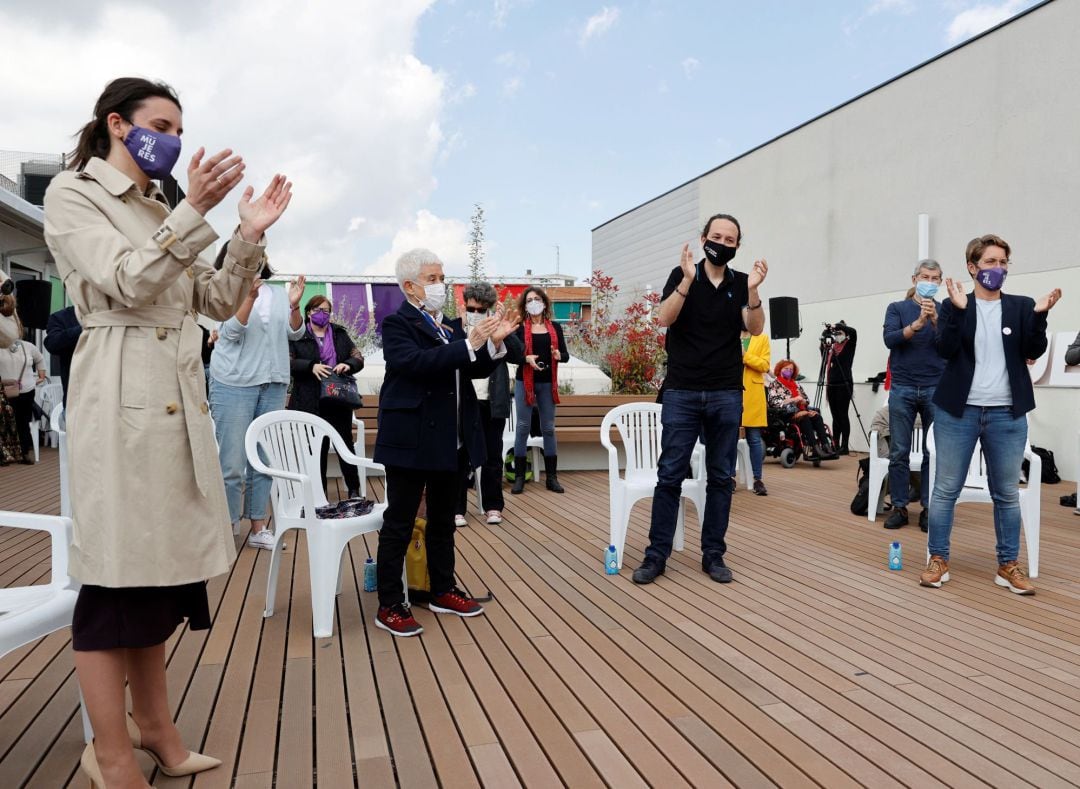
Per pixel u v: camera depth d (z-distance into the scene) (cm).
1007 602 353
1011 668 270
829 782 192
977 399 369
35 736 218
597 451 820
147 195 178
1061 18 768
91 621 165
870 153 1009
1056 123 774
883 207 989
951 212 895
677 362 383
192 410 170
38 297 724
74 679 259
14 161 1091
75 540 163
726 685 254
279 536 327
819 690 250
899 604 349
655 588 374
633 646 291
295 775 196
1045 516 576
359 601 350
